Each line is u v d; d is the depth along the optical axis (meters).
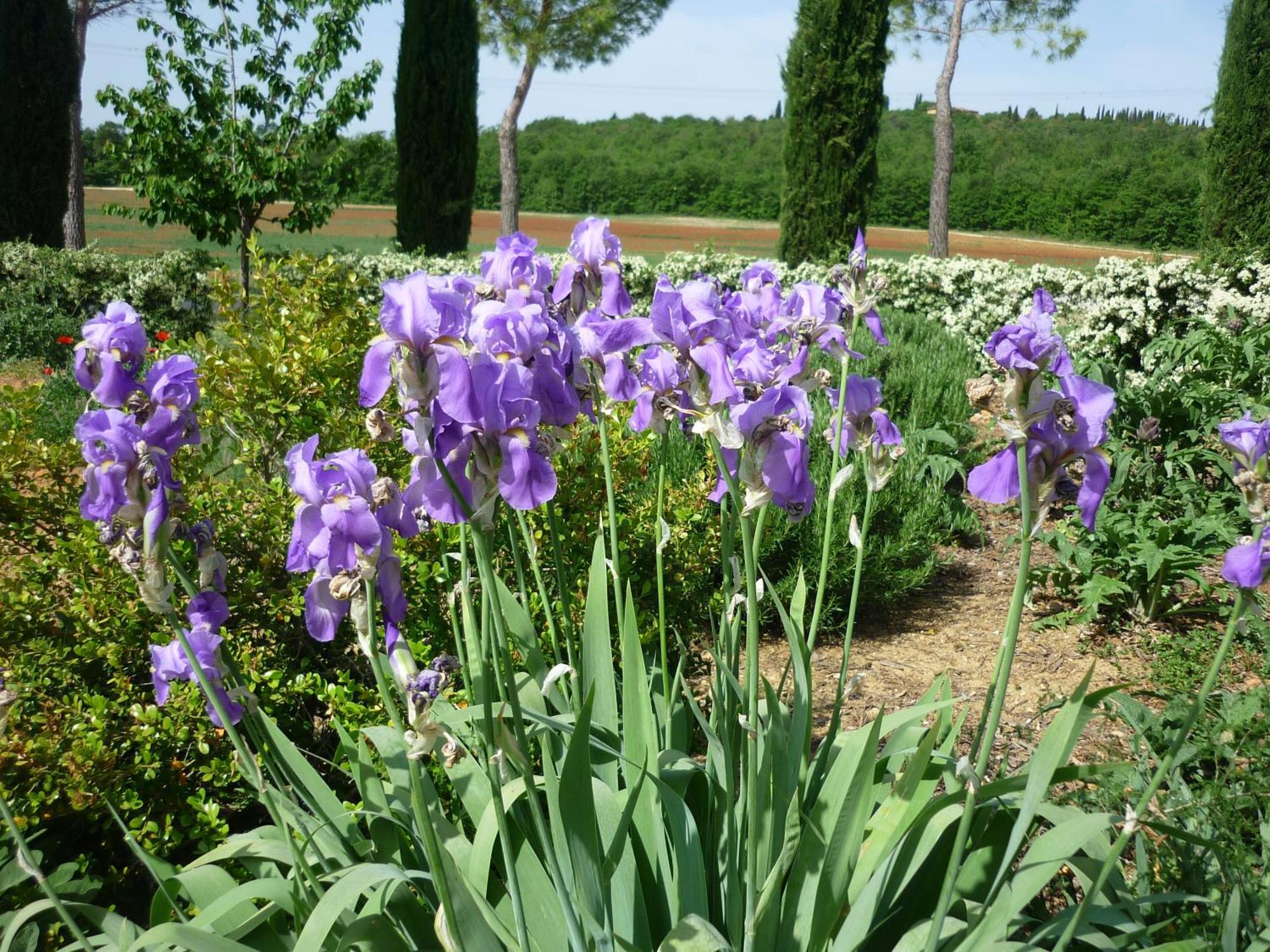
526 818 2.15
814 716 4.07
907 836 1.98
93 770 2.62
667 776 2.17
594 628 2.44
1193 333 7.07
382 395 1.57
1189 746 2.76
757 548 1.90
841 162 14.93
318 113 13.38
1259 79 10.85
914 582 5.15
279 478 3.54
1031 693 4.22
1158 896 1.90
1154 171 48.62
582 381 2.11
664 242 46.25
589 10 22.67
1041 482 1.62
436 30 17.89
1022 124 67.75
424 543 3.29
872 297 2.40
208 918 1.83
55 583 3.33
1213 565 5.27
